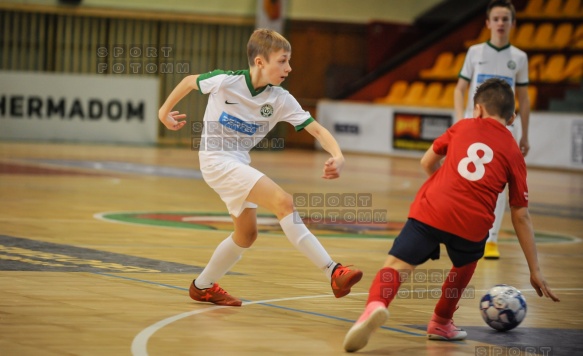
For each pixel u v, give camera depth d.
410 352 8.04
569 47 41.94
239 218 9.46
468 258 8.33
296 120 9.45
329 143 9.07
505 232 18.86
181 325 8.71
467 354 8.05
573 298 11.24
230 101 9.43
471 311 10.26
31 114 40.22
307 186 26.73
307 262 13.30
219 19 46.56
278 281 11.61
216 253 9.72
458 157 8.32
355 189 26.66
